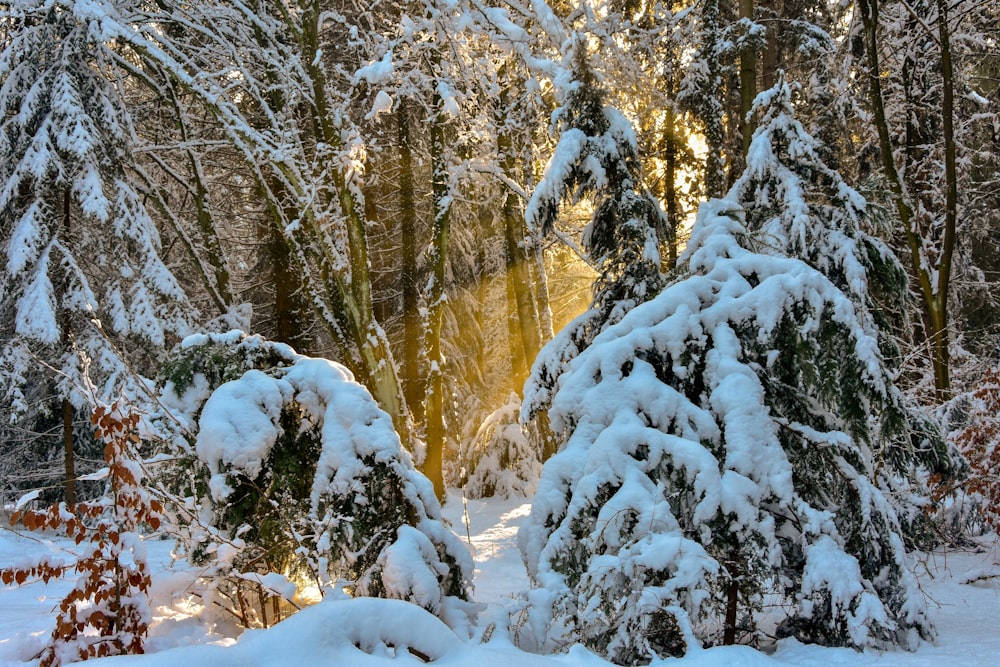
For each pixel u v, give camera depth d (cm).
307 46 1383
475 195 1798
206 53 1516
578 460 509
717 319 524
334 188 1422
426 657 331
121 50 1644
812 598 455
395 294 1961
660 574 444
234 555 471
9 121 1296
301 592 599
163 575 495
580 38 746
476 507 1466
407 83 1475
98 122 1377
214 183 1922
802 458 511
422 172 1908
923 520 659
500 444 1608
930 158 1336
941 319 1004
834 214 629
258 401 530
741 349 515
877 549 475
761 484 469
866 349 498
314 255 1468
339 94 1531
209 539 507
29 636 414
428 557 496
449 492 1691
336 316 1472
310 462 572
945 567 682
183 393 569
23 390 1393
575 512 484
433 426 1492
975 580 652
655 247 702
